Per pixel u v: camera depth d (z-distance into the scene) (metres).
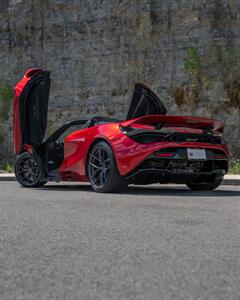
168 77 19.22
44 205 4.93
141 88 7.86
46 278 2.12
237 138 18.02
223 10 18.61
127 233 3.25
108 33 20.33
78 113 20.67
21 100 7.80
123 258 2.50
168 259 2.48
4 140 21.70
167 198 5.69
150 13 19.61
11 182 9.80
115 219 3.91
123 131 6.26
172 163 6.12
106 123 6.74
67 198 5.69
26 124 7.91
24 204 5.02
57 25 21.22
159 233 3.25
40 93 8.03
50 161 7.62
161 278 2.11
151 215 4.16
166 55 19.30
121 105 19.97
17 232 3.29
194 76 18.75
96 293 1.89
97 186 6.56
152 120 6.27
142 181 6.26
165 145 6.04
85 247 2.79
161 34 19.42
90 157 6.64
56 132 7.57
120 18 20.14
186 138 6.22
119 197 5.81
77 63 20.81
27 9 21.81
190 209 4.59
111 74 20.22
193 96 18.70
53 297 1.84
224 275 2.16
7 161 21.50
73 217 4.03
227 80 18.27
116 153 6.20
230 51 18.41
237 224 3.67
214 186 7.09
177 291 1.91
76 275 2.17
